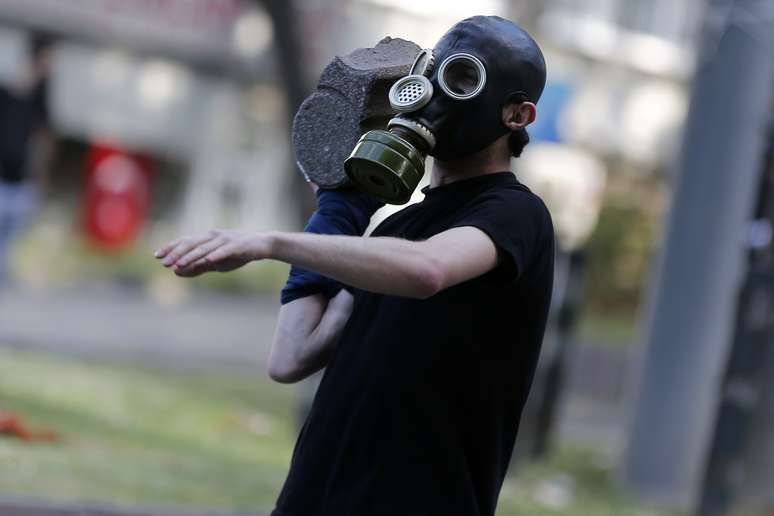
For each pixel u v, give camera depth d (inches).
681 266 943.0
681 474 939.3
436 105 271.9
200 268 245.9
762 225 749.9
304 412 915.4
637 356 970.1
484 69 271.0
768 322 741.3
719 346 939.3
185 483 661.3
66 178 2023.9
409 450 266.4
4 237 1368.1
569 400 1407.5
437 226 276.5
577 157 2615.7
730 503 749.3
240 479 703.1
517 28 278.2
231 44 2096.5
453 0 2300.7
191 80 2082.9
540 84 277.9
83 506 560.4
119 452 721.6
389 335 270.5
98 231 1999.3
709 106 940.6
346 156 302.7
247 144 2186.3
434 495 265.9
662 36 2721.5
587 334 2042.3
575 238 2507.4
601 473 970.7
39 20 1907.0
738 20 934.4
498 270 265.7
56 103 1945.1
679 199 950.4
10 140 1302.9
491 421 272.7
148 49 2023.9
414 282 250.1
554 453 1018.7
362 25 2217.0
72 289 1574.8
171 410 910.4
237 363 1282.0
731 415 750.5
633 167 2706.7
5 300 1375.5
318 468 272.7
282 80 1024.2
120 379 1004.6
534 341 276.8
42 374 940.0
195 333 1428.4
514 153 284.7
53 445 707.4
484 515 275.9
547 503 810.2
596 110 2645.2
